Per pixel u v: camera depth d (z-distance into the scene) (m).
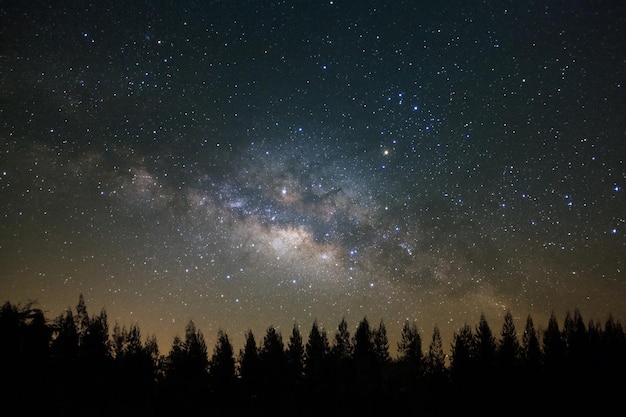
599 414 26.72
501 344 28.80
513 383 27.92
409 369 28.73
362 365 28.56
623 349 28.33
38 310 19.23
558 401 27.23
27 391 18.33
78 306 26.05
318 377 28.75
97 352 25.31
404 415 27.27
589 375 27.77
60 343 22.22
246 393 28.97
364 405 27.70
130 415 25.67
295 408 28.31
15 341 18.36
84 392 23.02
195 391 28.44
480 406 27.61
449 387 28.12
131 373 26.94
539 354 28.75
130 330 28.02
